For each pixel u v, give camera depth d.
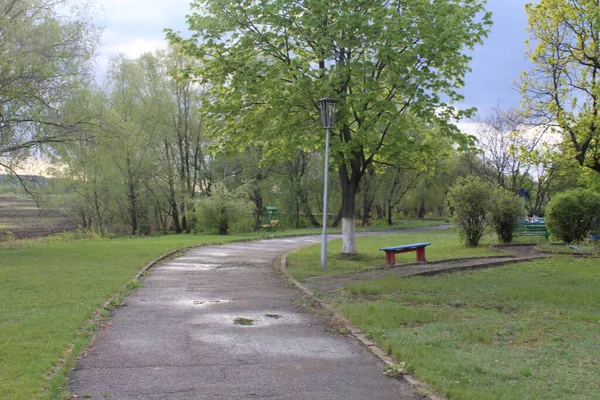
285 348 6.79
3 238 26.03
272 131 17.86
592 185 24.27
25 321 7.68
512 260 16.00
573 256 17.16
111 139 21.52
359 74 15.78
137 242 25.02
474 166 46.78
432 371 5.66
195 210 36.91
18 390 4.83
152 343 6.94
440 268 14.29
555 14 20.69
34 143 20.20
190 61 41.03
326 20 17.08
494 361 6.17
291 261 17.36
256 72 17.38
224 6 17.48
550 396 5.01
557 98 22.03
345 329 7.76
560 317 8.75
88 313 8.34
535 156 22.47
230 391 5.14
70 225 38.84
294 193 48.38
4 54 17.69
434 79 16.62
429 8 16.56
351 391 5.19
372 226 52.75
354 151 17.84
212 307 9.48
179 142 43.94
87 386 5.22
